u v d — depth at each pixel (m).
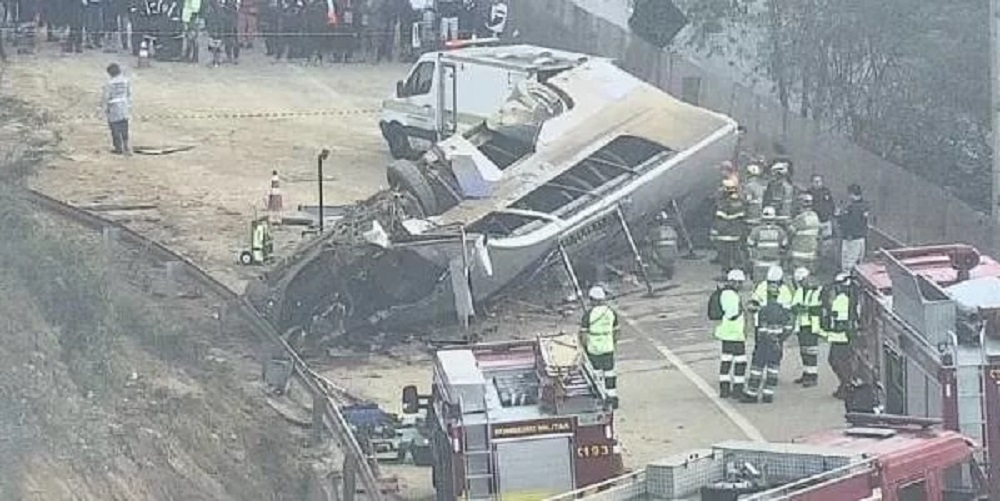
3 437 19.11
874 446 20.80
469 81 46.91
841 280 31.58
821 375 33.62
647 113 40.34
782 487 19.34
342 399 31.20
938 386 24.20
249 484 23.16
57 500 18.69
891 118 47.47
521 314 37.25
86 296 24.92
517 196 38.03
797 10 49.72
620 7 61.69
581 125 39.72
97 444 20.72
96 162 46.09
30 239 26.27
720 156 40.66
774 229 38.62
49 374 21.89
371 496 22.84
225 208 43.16
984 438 23.78
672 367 34.22
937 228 41.34
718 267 41.06
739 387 32.06
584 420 24.14
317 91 56.47
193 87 55.78
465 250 34.78
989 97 45.41
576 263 38.78
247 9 60.59
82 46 58.66
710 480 20.30
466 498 23.95
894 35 47.28
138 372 24.78
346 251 33.91
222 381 26.86
